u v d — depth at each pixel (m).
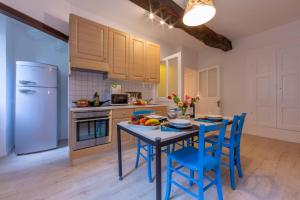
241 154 2.39
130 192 1.47
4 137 2.32
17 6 1.93
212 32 3.25
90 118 2.26
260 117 3.53
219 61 4.33
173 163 2.07
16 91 2.33
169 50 4.18
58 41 3.09
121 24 3.18
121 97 2.86
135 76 3.02
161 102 3.64
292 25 3.06
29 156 2.32
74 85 2.62
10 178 1.70
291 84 3.08
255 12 2.70
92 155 2.28
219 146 1.23
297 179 1.66
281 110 3.22
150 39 3.75
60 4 2.43
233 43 3.98
